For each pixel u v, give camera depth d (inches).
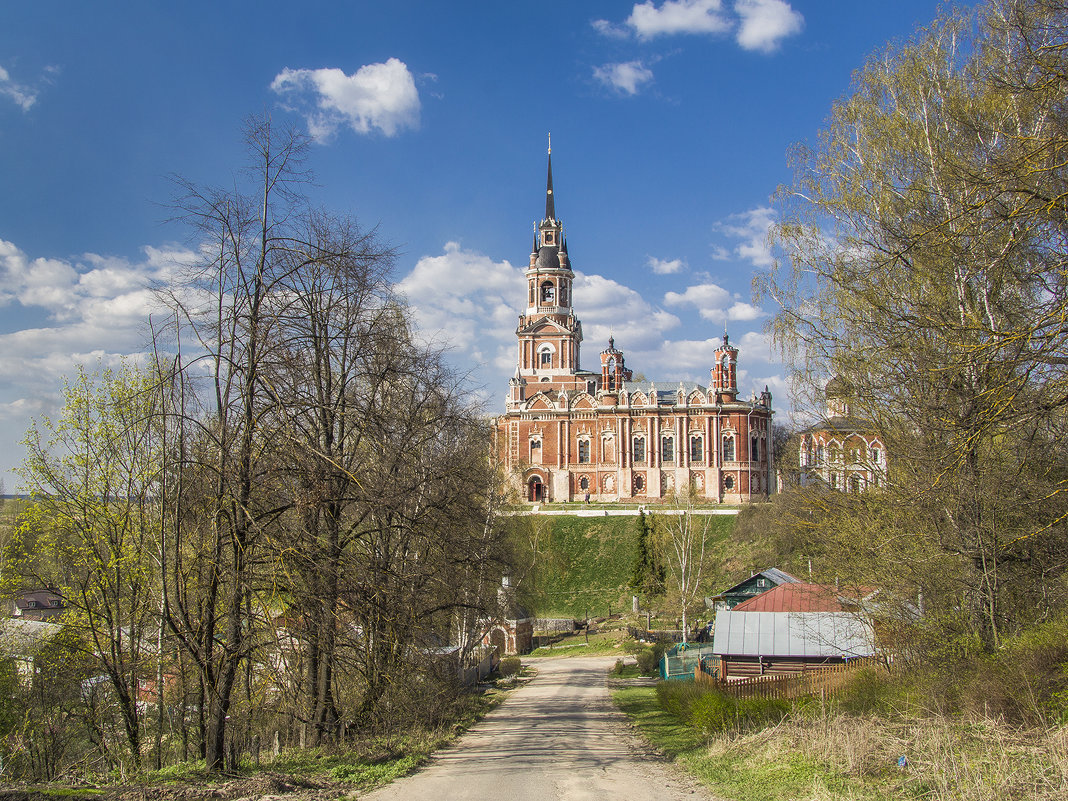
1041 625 723.4
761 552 3083.2
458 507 1133.1
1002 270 689.6
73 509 1154.7
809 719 817.5
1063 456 748.6
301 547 747.4
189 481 754.2
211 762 681.0
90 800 528.7
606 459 4291.3
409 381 1096.8
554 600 3314.5
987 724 623.2
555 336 4660.4
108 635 1100.5
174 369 764.0
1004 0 765.3
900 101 922.1
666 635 2623.0
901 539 831.1
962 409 659.4
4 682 1187.3
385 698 994.1
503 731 1064.8
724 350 4227.4
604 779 669.3
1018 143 605.3
